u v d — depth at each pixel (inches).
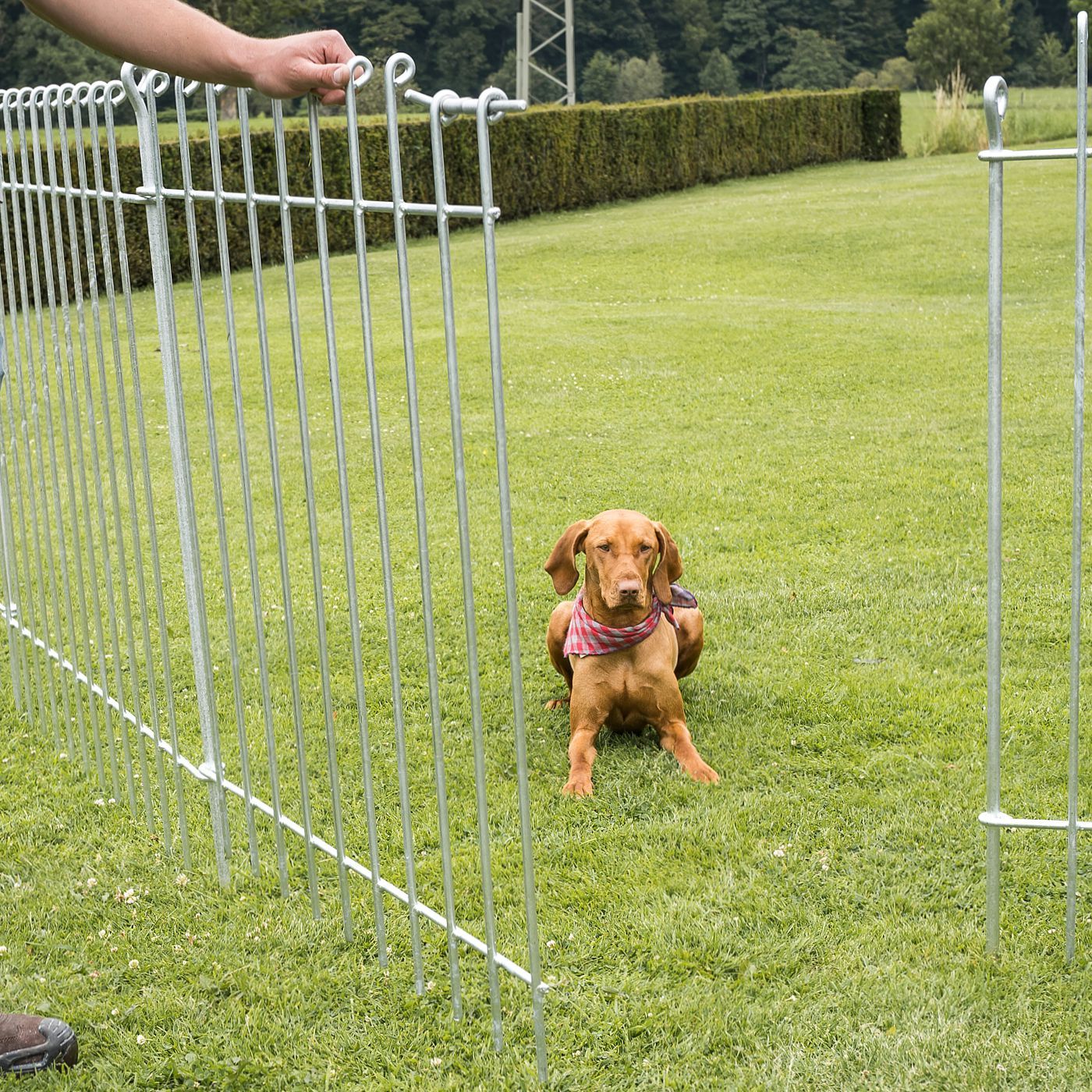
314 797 167.8
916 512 283.1
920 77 2783.0
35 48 1508.4
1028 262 631.2
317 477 337.7
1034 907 135.2
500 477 102.7
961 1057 112.8
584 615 173.8
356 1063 115.7
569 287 644.7
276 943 134.2
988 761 126.0
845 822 154.6
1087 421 350.0
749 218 814.5
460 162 886.4
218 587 256.4
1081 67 111.1
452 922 118.5
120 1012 123.5
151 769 179.3
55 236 157.9
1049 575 239.6
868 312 545.0
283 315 584.7
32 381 174.4
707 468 327.9
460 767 174.7
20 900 144.7
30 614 188.2
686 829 153.6
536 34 2687.0
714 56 2901.1
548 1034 118.2
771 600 233.1
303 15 1489.9
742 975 125.2
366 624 233.5
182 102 132.2
